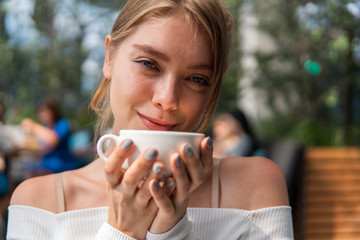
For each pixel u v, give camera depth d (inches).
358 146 178.5
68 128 203.5
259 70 214.8
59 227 43.1
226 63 45.3
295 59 207.2
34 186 45.9
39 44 226.7
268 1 200.4
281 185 43.3
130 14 40.4
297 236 128.4
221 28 40.5
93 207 44.3
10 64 224.1
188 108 39.7
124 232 36.4
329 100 198.5
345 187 132.9
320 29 173.8
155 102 38.8
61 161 200.4
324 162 133.2
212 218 42.0
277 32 203.0
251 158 45.3
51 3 194.1
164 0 38.8
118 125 42.7
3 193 130.2
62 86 251.0
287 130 209.3
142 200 34.8
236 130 145.2
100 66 55.1
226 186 43.4
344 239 131.6
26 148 194.9
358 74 179.3
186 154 32.7
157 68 39.0
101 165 46.1
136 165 33.0
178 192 34.3
